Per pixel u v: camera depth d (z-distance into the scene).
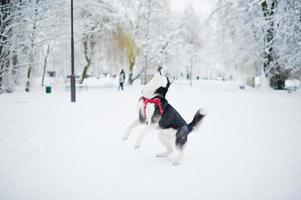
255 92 20.14
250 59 24.17
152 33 33.34
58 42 24.25
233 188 3.79
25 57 19.50
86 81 35.22
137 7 32.09
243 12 22.73
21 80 19.69
